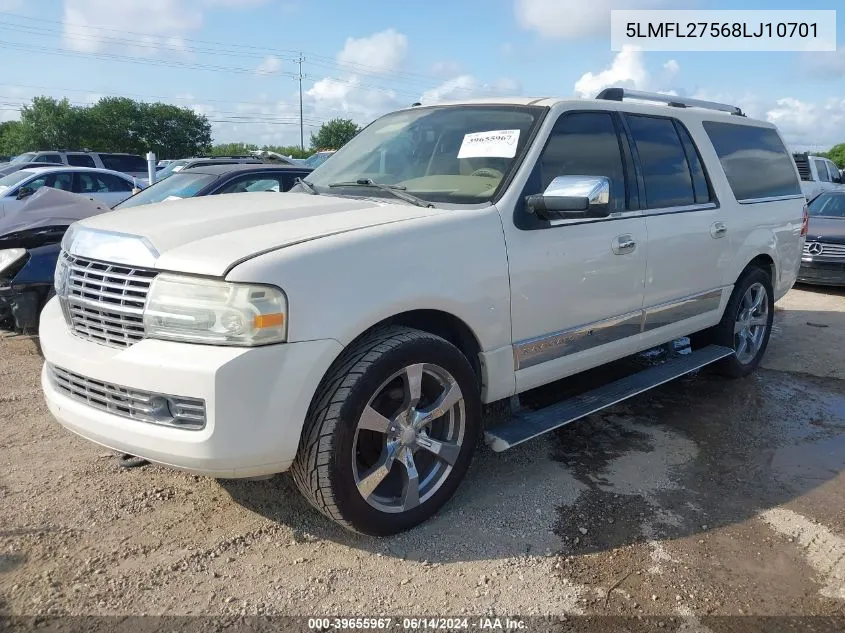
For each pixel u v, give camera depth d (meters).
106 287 2.76
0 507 3.16
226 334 2.49
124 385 2.59
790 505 3.42
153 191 7.81
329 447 2.68
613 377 5.07
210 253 2.60
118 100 73.88
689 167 4.59
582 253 3.64
